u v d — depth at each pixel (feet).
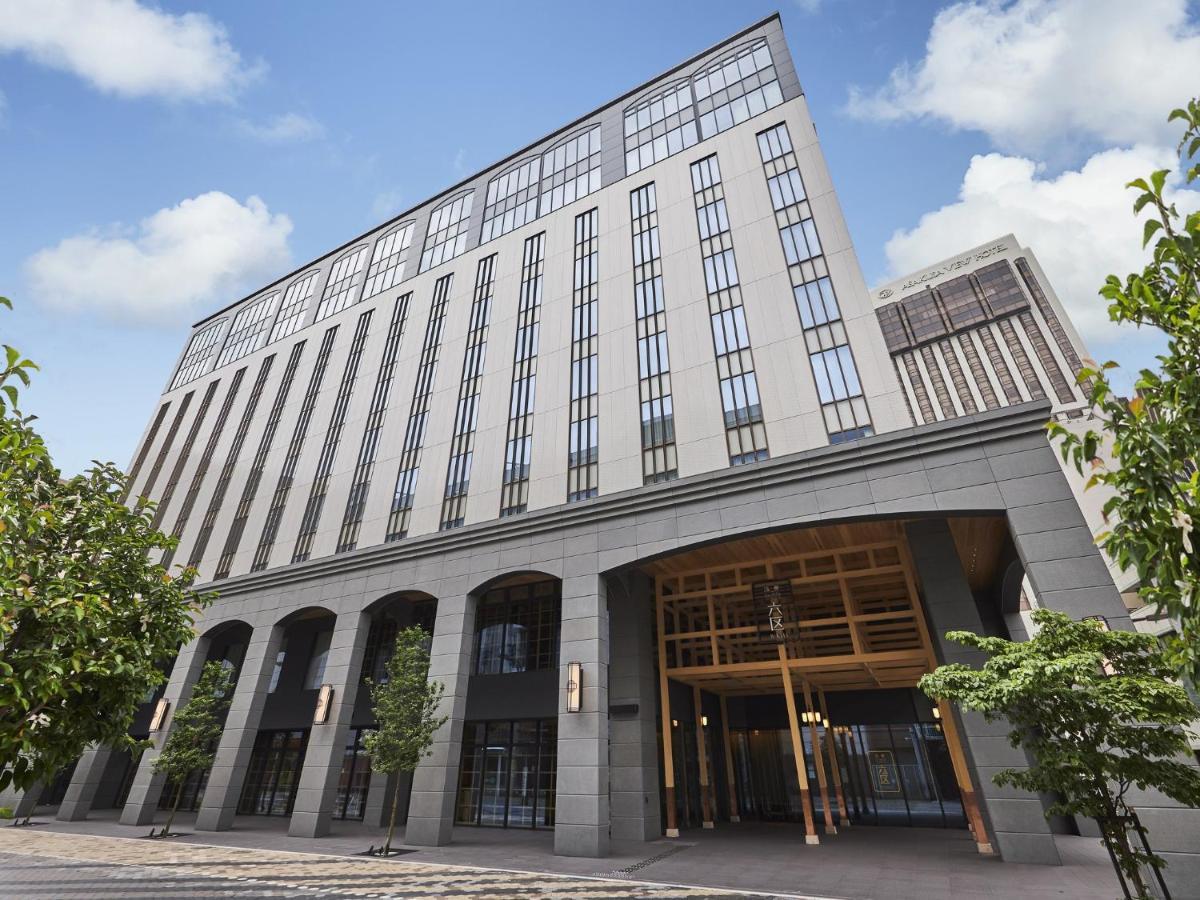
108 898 36.22
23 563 18.85
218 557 97.60
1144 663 27.35
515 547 64.85
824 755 76.48
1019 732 29.81
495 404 81.41
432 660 64.34
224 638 101.86
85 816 78.18
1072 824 58.95
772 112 80.94
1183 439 15.15
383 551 73.77
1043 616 29.84
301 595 79.15
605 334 76.69
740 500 54.70
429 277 104.78
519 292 90.07
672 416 66.64
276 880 41.47
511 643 76.54
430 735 58.54
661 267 77.36
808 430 58.80
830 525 52.80
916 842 55.42
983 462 46.29
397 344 100.63
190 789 96.02
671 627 73.67
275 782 87.86
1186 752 25.98
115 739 20.27
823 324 63.10
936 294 316.60
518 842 58.23
